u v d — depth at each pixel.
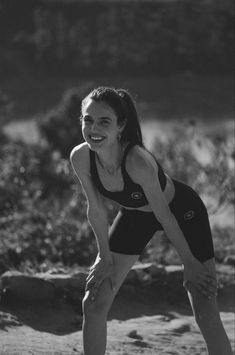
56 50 51.41
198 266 5.45
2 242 10.17
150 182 5.33
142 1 55.31
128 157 5.32
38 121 19.53
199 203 5.79
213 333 5.51
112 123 5.27
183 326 7.85
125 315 8.15
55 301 8.00
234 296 8.97
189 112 38.62
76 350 6.79
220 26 52.41
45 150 16.72
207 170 14.45
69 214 11.83
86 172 5.52
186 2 55.38
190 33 51.81
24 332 7.26
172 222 5.43
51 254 10.20
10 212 12.07
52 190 14.70
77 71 50.00
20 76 49.00
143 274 8.74
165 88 44.94
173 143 15.45
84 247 10.49
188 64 49.28
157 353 7.00
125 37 52.00
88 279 5.64
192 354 7.05
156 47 50.50
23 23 54.28
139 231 5.75
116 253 5.77
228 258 10.13
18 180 13.18
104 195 5.60
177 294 8.73
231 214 14.10
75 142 19.12
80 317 7.80
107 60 50.41
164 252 10.49
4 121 35.91
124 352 6.93
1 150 16.00
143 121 35.97
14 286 7.87
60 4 55.78
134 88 45.38
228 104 40.25
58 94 44.94
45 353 6.57
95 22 53.69
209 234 5.78
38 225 10.95
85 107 5.32
